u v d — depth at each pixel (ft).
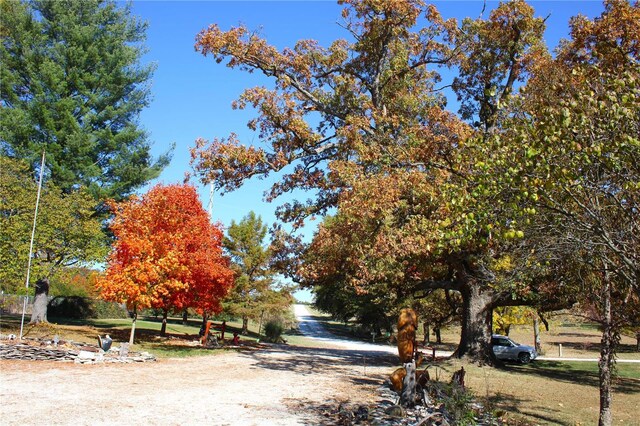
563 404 47.62
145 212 70.49
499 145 23.43
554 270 34.45
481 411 35.32
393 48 75.36
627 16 45.78
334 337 164.76
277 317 127.95
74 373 45.65
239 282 127.24
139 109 111.65
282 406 35.45
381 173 60.59
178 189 74.43
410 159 61.31
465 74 80.02
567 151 20.92
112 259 72.43
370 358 80.23
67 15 104.83
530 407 44.11
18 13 99.45
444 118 61.52
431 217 57.06
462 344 77.36
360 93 74.64
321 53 77.66
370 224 59.16
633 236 22.07
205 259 82.02
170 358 62.18
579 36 50.52
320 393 41.70
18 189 82.28
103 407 32.07
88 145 100.01
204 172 66.28
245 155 64.28
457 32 75.20
